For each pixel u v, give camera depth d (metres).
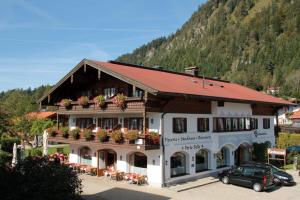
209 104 29.03
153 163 25.05
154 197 21.72
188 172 26.83
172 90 23.53
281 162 35.75
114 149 28.44
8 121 27.25
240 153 34.41
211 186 25.41
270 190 24.70
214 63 197.75
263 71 165.00
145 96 23.06
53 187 15.99
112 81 28.38
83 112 28.39
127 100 24.45
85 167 29.70
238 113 31.97
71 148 32.84
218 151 29.45
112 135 25.31
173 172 25.98
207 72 192.12
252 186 24.50
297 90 122.56
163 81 26.69
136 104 24.08
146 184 25.31
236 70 187.00
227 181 26.14
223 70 191.50
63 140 30.59
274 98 39.41
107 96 28.77
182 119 26.50
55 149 48.53
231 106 31.02
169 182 24.97
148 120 25.55
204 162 29.02
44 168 16.97
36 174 16.33
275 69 161.25
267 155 34.06
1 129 26.78
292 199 22.19
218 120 30.02
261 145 33.91
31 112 60.41
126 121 27.28
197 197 22.14
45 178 16.16
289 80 144.00
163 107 24.64
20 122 53.34
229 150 31.47
